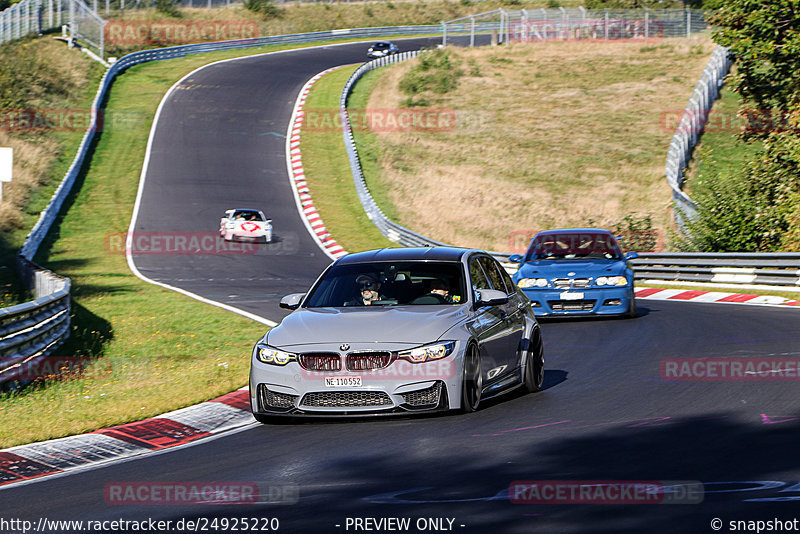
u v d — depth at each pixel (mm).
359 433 30281
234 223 135125
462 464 25078
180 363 51750
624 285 61469
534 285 62062
